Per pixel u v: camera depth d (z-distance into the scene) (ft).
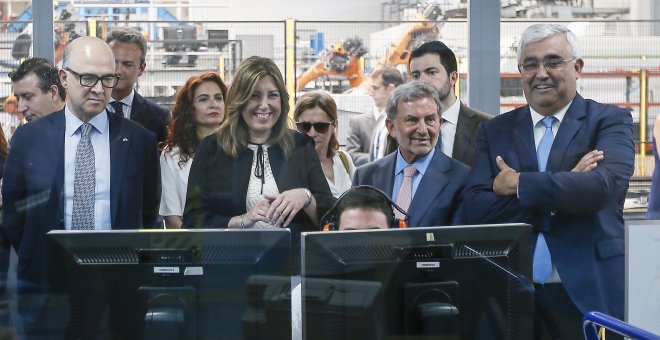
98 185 9.78
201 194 10.28
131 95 10.69
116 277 5.34
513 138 9.55
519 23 11.63
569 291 9.21
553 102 9.41
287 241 5.42
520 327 5.61
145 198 10.02
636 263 7.91
